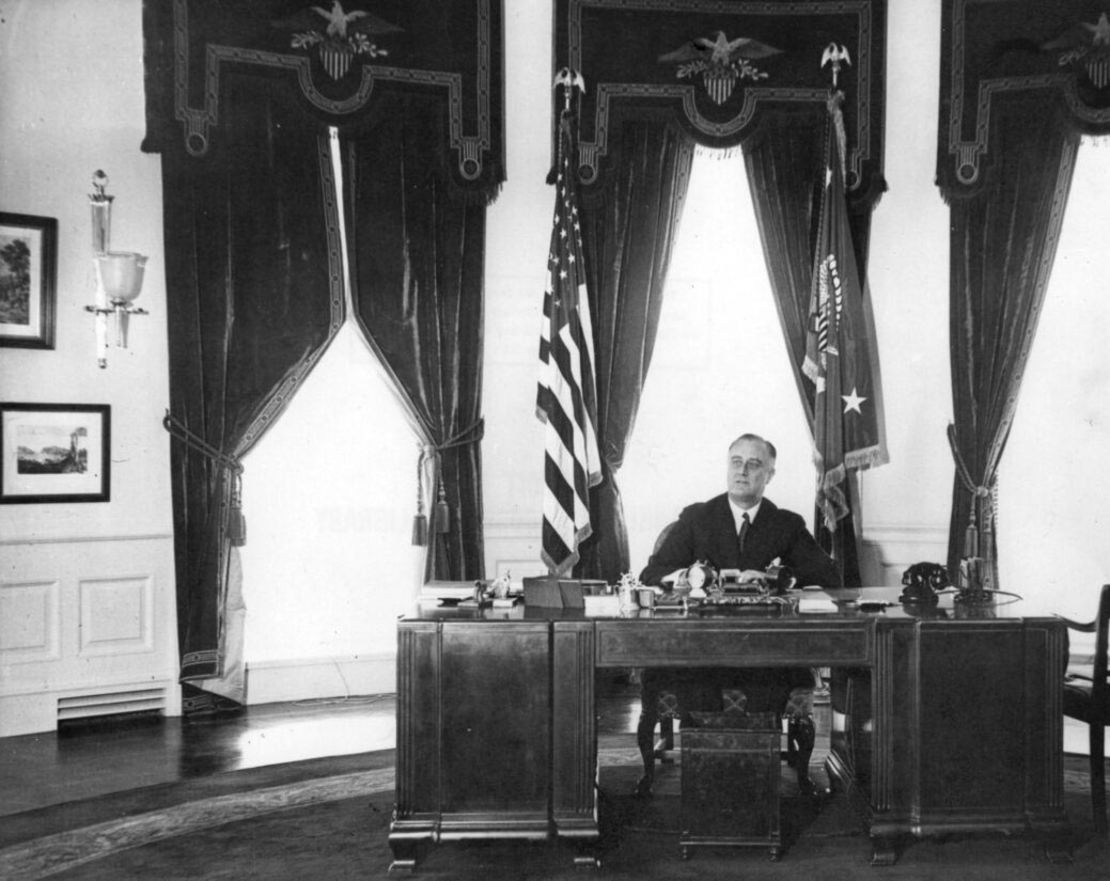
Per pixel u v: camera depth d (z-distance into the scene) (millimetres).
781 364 5609
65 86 4703
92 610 4727
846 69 5344
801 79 5375
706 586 3572
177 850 3152
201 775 3938
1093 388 5160
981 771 3164
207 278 4848
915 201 5445
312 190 5059
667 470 5613
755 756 3135
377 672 5367
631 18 5332
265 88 4957
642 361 5387
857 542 5383
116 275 4438
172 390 4805
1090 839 3281
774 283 5414
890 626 3168
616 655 3156
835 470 4945
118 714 4797
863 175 5324
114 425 4797
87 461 4730
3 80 4570
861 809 3322
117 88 4809
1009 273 5133
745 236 5602
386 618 5426
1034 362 5262
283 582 5219
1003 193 5168
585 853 3076
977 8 5172
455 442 5246
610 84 5324
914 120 5441
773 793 3133
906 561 5477
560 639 3148
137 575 4840
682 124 5336
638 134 5387
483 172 5250
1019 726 3180
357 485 5363
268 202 4973
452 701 3129
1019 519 5301
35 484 4605
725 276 5605
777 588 3830
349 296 5176
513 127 5445
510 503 5477
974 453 5188
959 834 3135
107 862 3053
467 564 5273
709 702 3648
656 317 5406
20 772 3982
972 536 5113
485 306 5430
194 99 4777
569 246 4719
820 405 4980
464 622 3141
